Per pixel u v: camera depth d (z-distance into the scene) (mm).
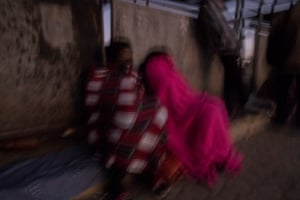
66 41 2486
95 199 1994
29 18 2227
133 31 2895
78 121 2789
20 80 2289
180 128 2312
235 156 2521
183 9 4203
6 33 2135
